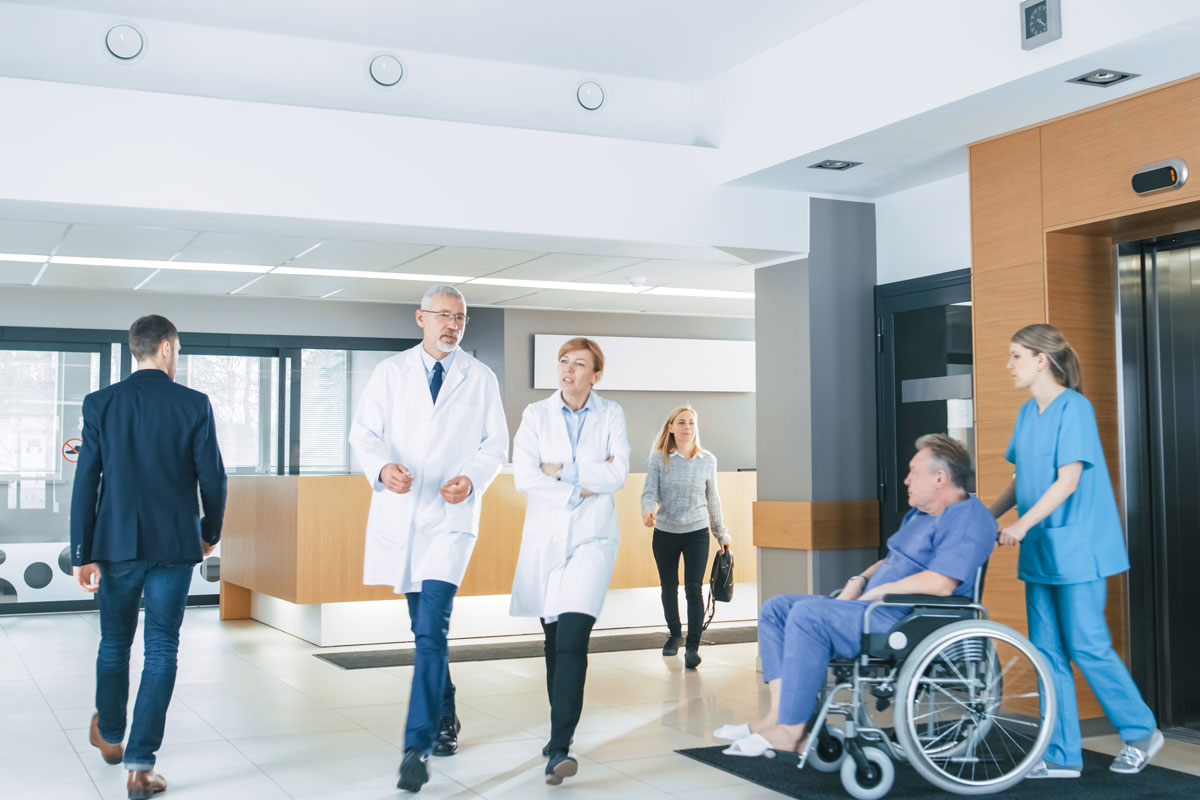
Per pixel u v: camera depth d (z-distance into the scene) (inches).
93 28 211.0
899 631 146.2
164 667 152.2
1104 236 205.5
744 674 248.7
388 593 295.1
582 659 156.4
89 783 157.9
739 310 386.3
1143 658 199.6
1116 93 185.6
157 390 155.0
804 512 254.8
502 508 305.4
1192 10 153.0
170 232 226.4
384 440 169.8
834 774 162.7
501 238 236.2
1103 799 150.7
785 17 217.6
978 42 185.9
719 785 157.5
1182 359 197.8
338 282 307.3
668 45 233.1
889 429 259.6
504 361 406.9
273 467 404.5
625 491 320.8
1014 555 207.6
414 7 212.8
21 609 370.3
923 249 251.3
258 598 348.2
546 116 245.9
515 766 167.9
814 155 226.1
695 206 246.5
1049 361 167.8
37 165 195.3
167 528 152.8
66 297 377.4
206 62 219.0
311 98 226.4
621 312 396.8
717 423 443.2
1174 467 198.5
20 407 374.0
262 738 186.2
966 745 149.6
